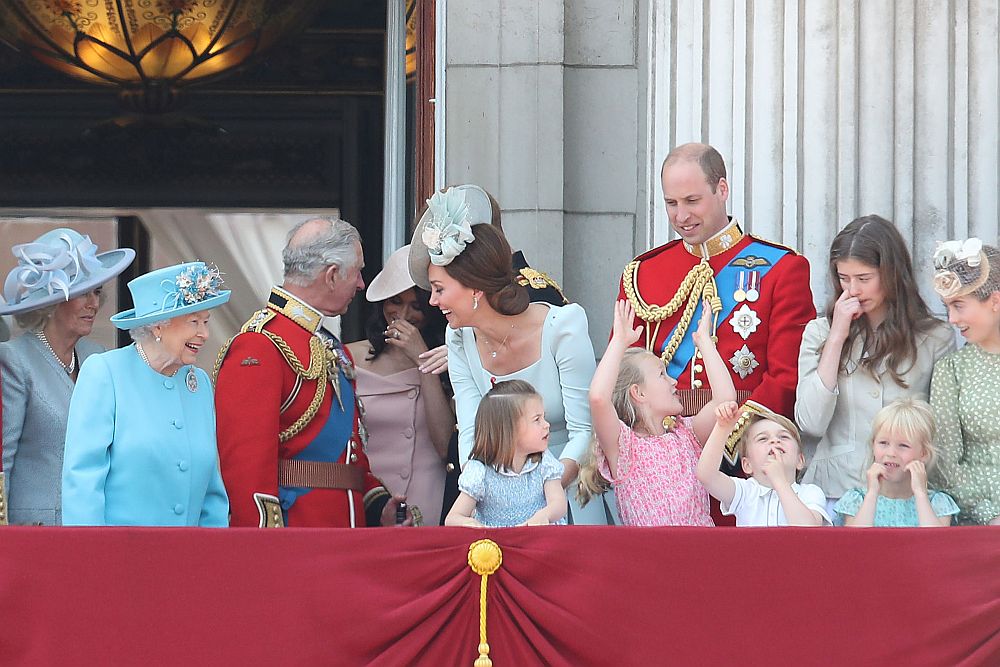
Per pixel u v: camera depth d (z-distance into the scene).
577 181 26.47
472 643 17.72
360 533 17.81
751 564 17.72
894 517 20.05
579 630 17.62
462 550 17.78
